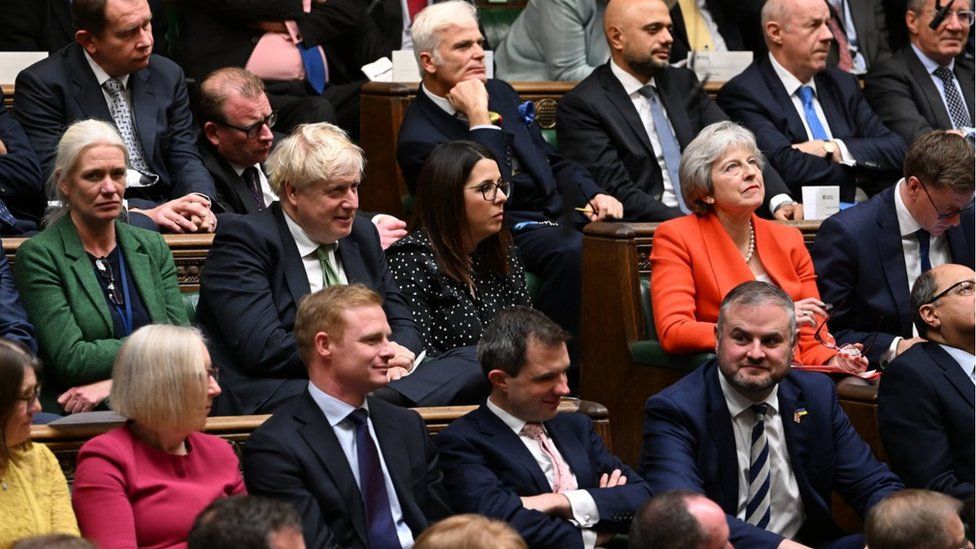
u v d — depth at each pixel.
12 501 12.46
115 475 12.84
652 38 22.44
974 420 15.80
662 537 11.45
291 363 15.82
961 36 25.45
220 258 16.20
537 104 23.83
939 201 18.55
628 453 18.48
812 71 24.05
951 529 11.94
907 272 18.89
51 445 13.49
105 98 20.19
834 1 27.88
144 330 13.12
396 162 22.42
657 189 22.45
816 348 17.91
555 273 20.61
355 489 13.54
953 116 25.61
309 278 16.56
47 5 23.08
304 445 13.46
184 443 13.41
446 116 21.36
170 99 20.73
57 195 16.22
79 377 15.74
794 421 15.44
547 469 14.69
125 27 19.80
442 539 10.16
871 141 23.95
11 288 15.79
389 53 25.42
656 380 18.05
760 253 18.44
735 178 17.97
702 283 18.02
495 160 17.89
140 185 19.84
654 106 22.88
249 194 20.55
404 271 17.59
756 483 15.25
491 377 14.65
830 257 18.88
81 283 15.96
